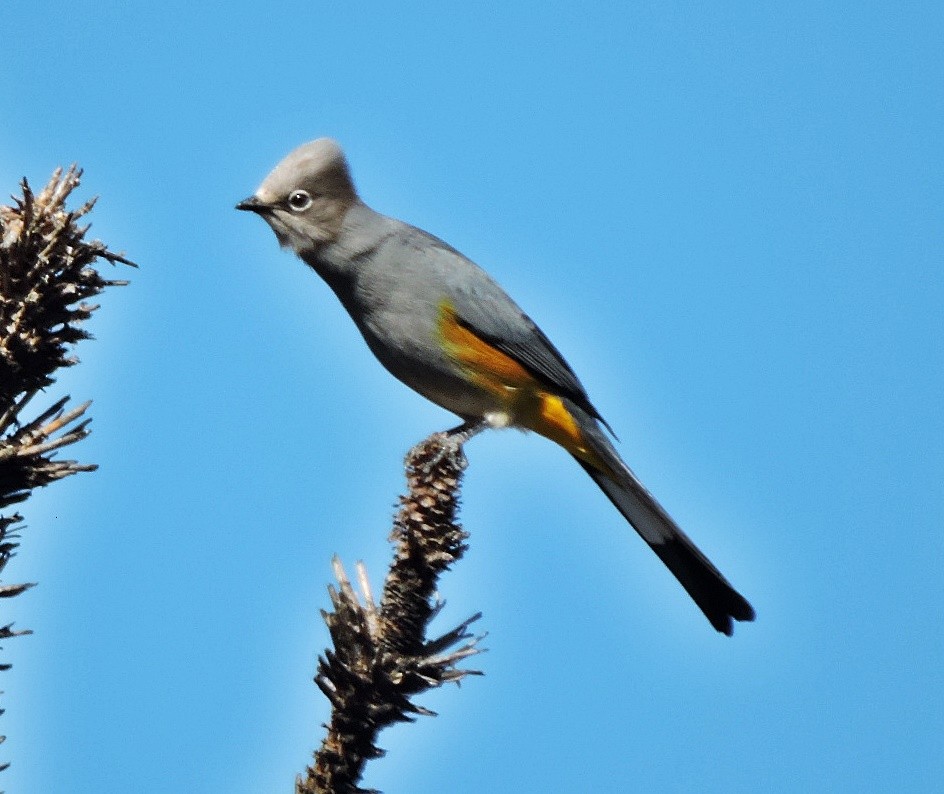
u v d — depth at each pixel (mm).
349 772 6422
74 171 6500
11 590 6086
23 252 6309
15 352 6332
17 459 6246
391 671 6406
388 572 6930
